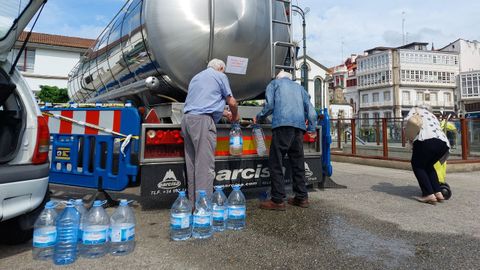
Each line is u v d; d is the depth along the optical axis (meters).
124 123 3.80
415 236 3.13
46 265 2.43
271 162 4.07
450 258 2.61
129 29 4.39
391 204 4.43
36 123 2.77
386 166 9.09
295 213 3.90
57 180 4.41
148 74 4.28
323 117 5.36
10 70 2.75
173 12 3.83
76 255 2.60
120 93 4.80
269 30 4.27
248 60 4.19
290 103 4.02
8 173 2.43
